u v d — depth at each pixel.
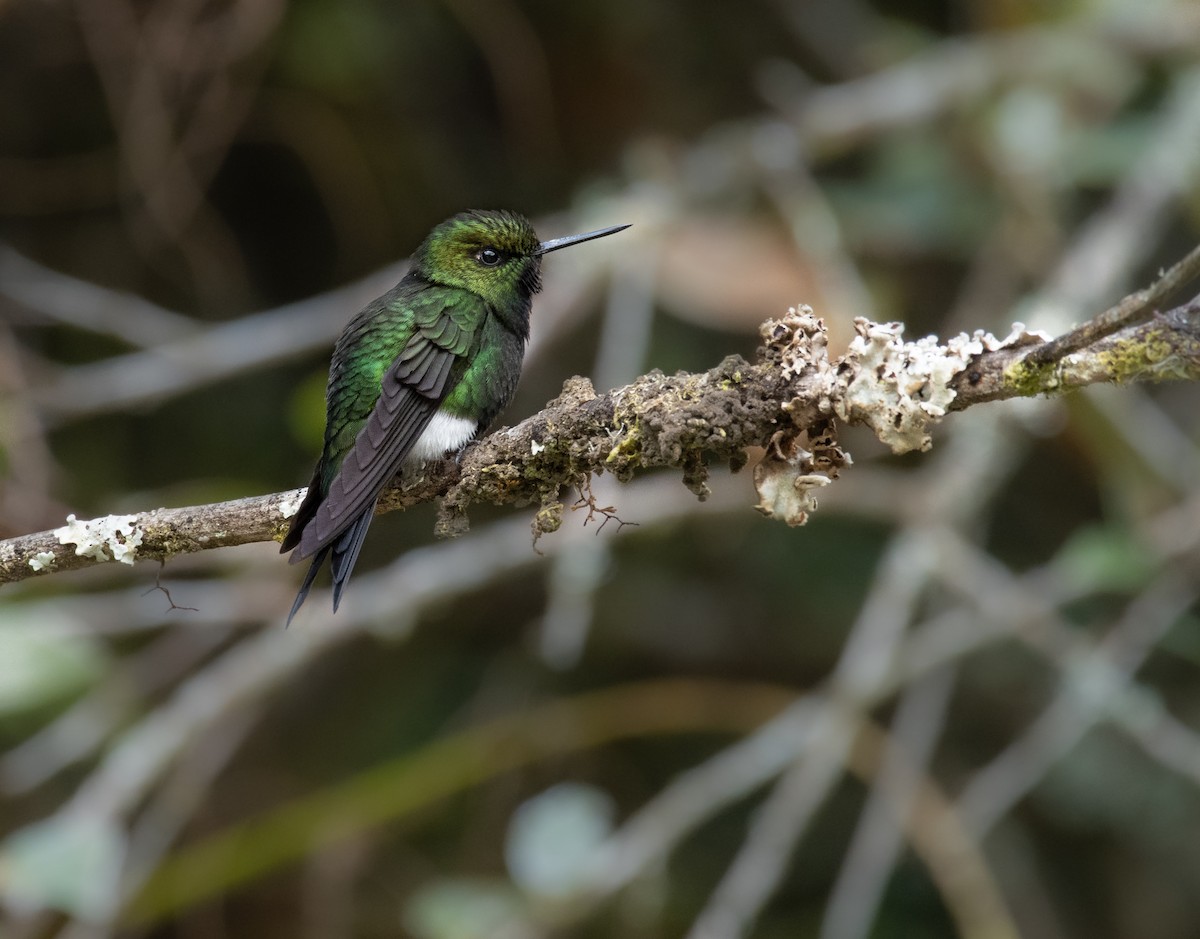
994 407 9.69
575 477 5.47
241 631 12.20
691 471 5.13
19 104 11.93
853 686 9.09
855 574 12.91
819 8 13.28
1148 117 11.68
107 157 12.05
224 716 9.87
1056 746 9.12
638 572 13.13
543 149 12.74
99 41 10.91
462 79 12.84
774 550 12.98
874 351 4.76
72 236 12.27
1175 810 11.77
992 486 10.06
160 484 12.46
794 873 12.41
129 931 11.22
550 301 10.31
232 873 9.96
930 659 9.54
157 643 11.44
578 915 8.88
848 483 10.16
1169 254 12.93
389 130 12.48
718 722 11.20
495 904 9.14
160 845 9.89
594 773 12.24
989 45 11.55
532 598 13.16
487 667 13.17
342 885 11.43
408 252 12.70
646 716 11.18
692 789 9.14
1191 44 11.32
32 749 10.30
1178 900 11.79
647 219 10.50
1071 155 11.30
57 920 10.44
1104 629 12.12
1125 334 4.50
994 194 11.62
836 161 13.64
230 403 12.60
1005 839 12.07
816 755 8.96
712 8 13.25
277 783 12.41
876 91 11.69
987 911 9.00
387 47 12.15
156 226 12.00
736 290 10.31
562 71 12.59
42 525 9.88
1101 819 11.93
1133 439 10.00
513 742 10.78
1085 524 13.08
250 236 12.79
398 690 13.02
